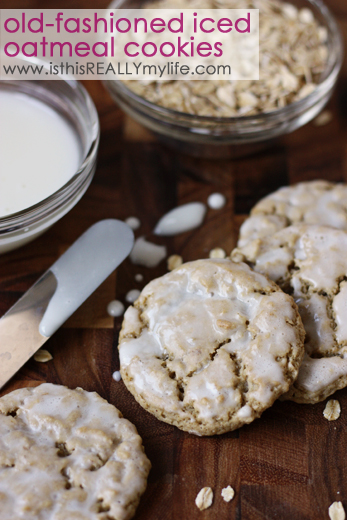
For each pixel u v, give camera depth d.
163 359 0.41
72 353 0.43
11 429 0.39
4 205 0.43
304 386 0.40
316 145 0.49
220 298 0.41
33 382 0.42
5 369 0.41
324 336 0.41
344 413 0.41
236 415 0.39
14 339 0.42
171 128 0.46
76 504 0.38
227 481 0.40
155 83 0.47
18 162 0.45
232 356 0.40
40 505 0.37
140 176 0.48
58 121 0.47
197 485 0.40
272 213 0.46
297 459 0.40
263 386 0.39
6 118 0.46
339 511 0.39
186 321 0.41
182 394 0.40
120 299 0.44
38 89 0.47
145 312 0.42
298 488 0.40
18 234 0.42
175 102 0.46
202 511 0.39
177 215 0.47
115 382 0.42
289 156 0.49
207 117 0.45
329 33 0.49
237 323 0.40
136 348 0.41
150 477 0.40
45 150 0.45
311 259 0.43
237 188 0.48
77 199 0.44
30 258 0.45
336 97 0.51
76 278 0.43
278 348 0.40
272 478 0.40
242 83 0.47
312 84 0.47
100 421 0.40
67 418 0.40
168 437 0.41
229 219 0.47
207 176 0.48
